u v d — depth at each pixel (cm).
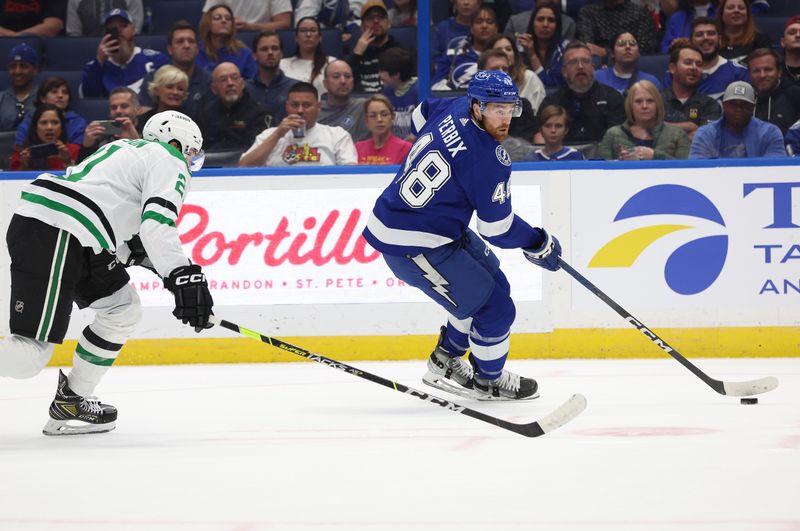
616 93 1210
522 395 785
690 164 1077
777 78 1207
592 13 1272
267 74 1247
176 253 583
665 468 492
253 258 1094
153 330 1096
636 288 1080
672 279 1078
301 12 1334
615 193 1079
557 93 1210
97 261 621
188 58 1271
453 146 700
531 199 1083
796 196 1074
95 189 602
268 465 520
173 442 607
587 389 842
